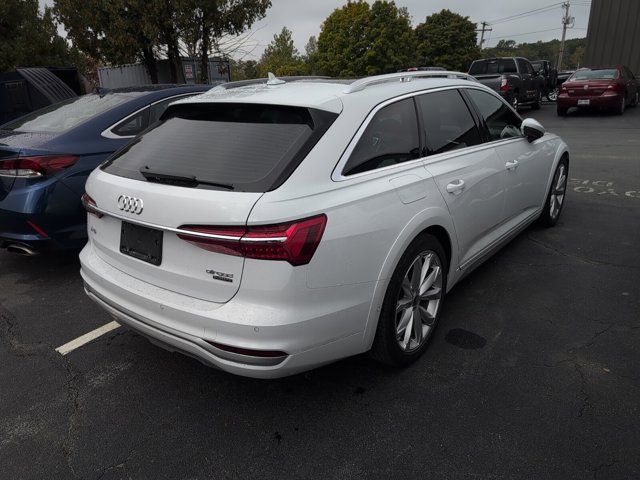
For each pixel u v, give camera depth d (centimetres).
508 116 412
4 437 242
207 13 1716
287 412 254
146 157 259
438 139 312
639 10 1814
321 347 226
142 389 277
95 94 518
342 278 226
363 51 3847
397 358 274
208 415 254
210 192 215
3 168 384
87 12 1648
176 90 492
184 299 228
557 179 496
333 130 237
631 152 909
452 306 356
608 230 502
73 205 400
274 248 203
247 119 251
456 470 213
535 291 375
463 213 315
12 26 1441
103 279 262
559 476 208
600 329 320
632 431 231
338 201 226
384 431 238
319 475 214
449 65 4428
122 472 219
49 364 303
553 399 254
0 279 435
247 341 209
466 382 271
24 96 960
